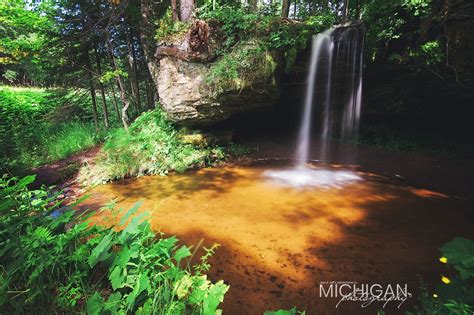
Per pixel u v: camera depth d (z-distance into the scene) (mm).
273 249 3408
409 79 7871
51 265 1790
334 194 5258
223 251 3352
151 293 1589
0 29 10211
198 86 6793
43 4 7684
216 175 6480
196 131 7766
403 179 6082
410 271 2949
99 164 6543
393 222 4102
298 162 7621
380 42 7965
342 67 8328
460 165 6680
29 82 20062
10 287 1665
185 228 3945
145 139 7328
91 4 8477
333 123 9625
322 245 3498
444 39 6516
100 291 1728
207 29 6512
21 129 8906
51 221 2078
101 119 12133
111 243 1801
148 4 8305
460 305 1240
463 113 7805
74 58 8945
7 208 1938
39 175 6109
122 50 10375
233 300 2523
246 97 6680
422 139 8547
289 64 6805
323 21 7871
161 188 5629
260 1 10289
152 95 11617
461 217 4223
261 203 4852
